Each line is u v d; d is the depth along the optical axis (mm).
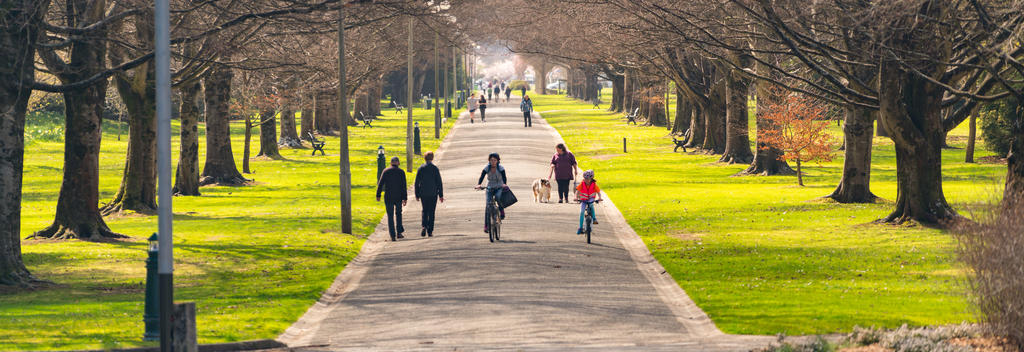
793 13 63250
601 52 113625
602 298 42188
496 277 47844
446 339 33438
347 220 68562
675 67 142250
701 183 107625
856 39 63125
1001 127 152375
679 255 56438
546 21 136500
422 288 45500
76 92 64750
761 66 107500
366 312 39812
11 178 47875
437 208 83000
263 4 63781
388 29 137625
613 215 78875
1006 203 31141
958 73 64562
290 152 159250
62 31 51344
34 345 31281
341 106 68250
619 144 169250
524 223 71188
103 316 37875
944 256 53656
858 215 75688
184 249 60281
